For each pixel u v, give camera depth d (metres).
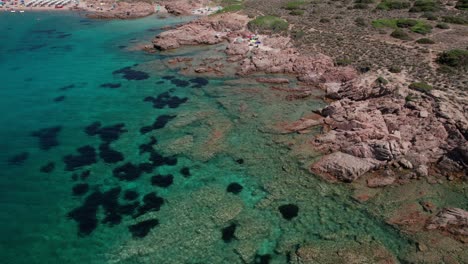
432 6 90.88
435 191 34.97
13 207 33.94
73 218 32.62
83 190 36.00
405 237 30.02
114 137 44.72
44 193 35.69
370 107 45.75
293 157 40.31
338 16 91.44
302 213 32.81
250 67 63.69
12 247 29.78
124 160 40.41
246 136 44.41
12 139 44.28
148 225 31.64
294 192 35.34
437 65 57.91
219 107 51.62
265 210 33.19
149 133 45.47
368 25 82.69
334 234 30.53
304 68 62.75
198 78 62.12
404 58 61.75
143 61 71.00
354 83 52.72
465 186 35.47
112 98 54.88
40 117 49.28
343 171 36.34
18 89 57.44
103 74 64.06
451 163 37.00
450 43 67.88
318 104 52.00
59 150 42.38
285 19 91.19
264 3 113.19
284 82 59.38
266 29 85.06
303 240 30.02
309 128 45.41
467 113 41.91
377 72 56.78
